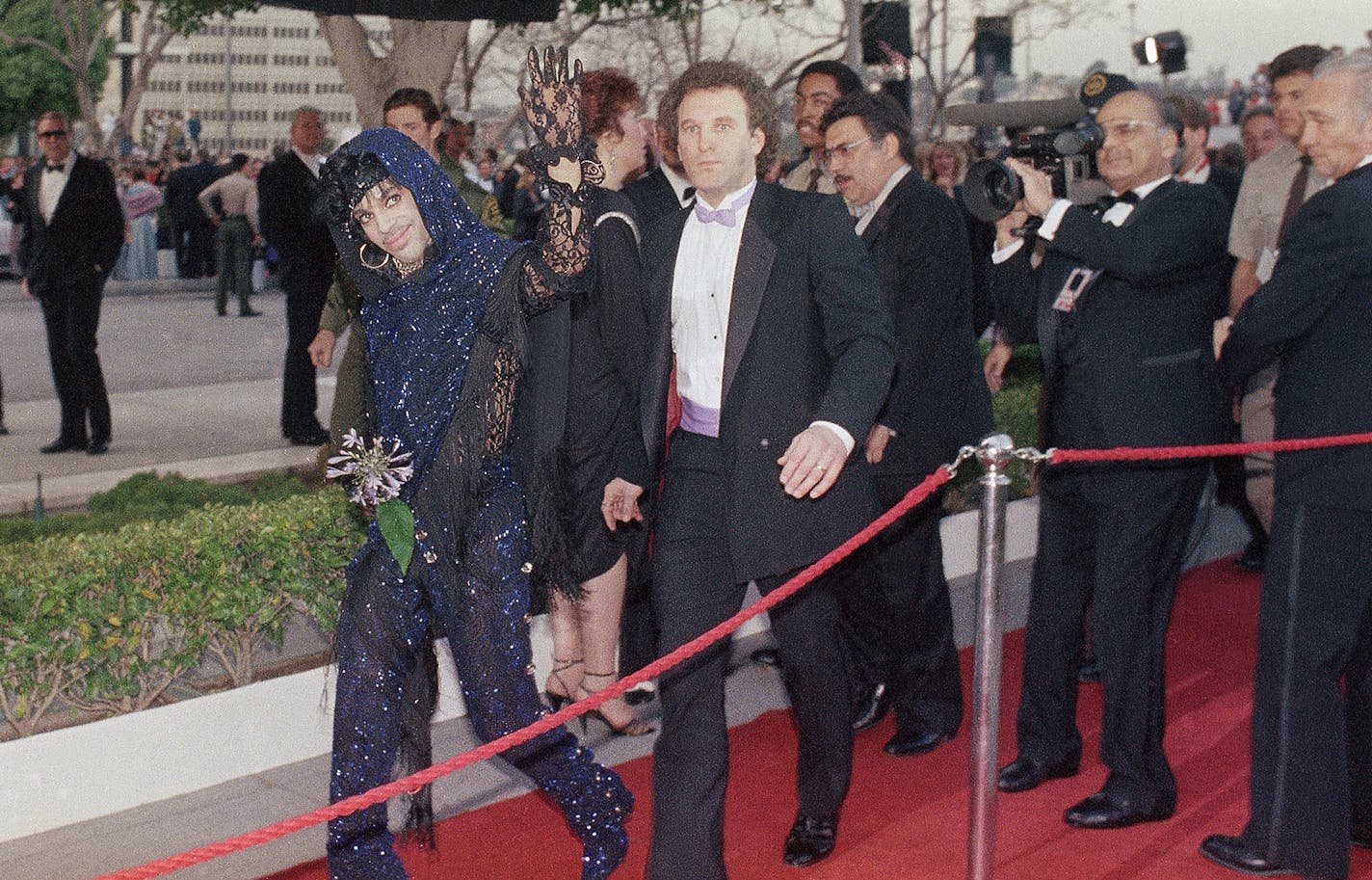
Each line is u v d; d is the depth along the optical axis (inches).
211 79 3969.0
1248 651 226.4
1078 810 162.2
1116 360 157.9
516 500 134.7
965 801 168.7
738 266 139.9
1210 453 140.3
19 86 1647.4
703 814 134.4
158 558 179.2
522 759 136.8
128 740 168.9
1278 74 214.2
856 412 131.0
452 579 131.4
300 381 371.9
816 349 140.6
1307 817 146.6
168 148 1164.5
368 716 129.6
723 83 139.0
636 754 182.4
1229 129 863.7
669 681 136.9
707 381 141.5
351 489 134.1
